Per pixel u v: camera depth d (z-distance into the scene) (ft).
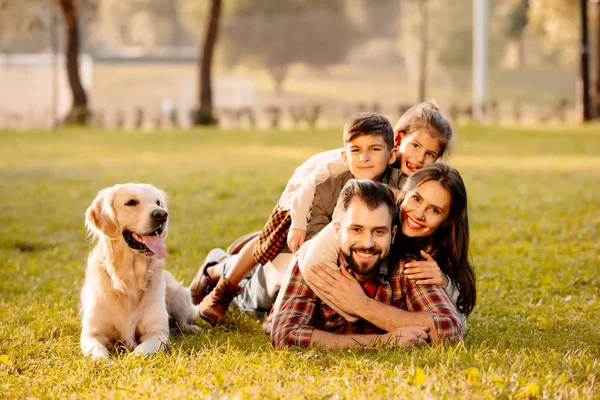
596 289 20.15
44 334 16.53
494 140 68.64
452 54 189.06
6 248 26.78
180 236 27.89
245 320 17.35
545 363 13.15
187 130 81.00
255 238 17.04
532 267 22.50
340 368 13.00
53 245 27.43
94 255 16.17
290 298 14.65
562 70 208.85
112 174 45.21
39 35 191.11
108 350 15.71
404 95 181.06
